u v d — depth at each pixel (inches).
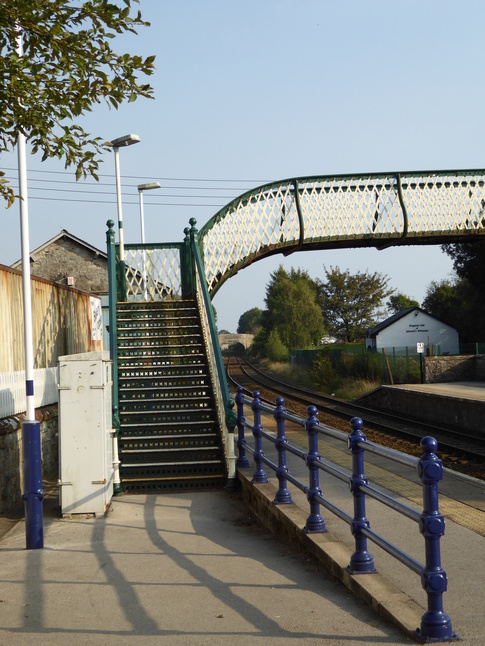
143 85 233.0
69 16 217.3
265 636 176.1
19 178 308.3
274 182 828.6
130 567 253.1
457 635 163.2
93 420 347.6
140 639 180.4
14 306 427.2
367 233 864.3
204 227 739.4
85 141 245.4
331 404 1173.1
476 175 909.2
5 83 223.1
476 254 1813.5
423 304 2276.1
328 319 3371.1
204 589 220.5
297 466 431.5
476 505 295.3
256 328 7465.6
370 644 165.3
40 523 291.3
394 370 1417.3
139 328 548.1
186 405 462.6
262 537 297.6
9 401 406.6
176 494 397.1
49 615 203.3
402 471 377.7
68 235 1202.0
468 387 1127.0
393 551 184.5
